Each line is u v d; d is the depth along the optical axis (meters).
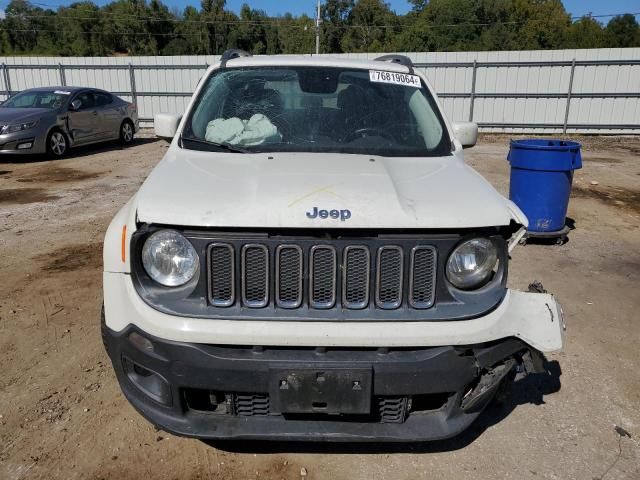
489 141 17.42
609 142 16.91
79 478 2.69
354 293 2.39
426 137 3.37
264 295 2.37
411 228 2.34
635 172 11.68
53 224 7.09
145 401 2.53
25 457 2.81
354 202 2.38
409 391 2.39
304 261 2.35
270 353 2.34
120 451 2.88
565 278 5.43
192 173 2.78
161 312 2.36
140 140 16.62
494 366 2.59
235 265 2.35
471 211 2.43
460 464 2.84
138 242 2.40
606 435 3.08
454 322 2.38
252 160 2.97
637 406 3.35
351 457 2.88
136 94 20.72
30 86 21.19
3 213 7.65
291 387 2.32
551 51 18.27
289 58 3.86
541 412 3.27
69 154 13.38
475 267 2.47
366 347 2.36
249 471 2.76
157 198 2.48
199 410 2.54
